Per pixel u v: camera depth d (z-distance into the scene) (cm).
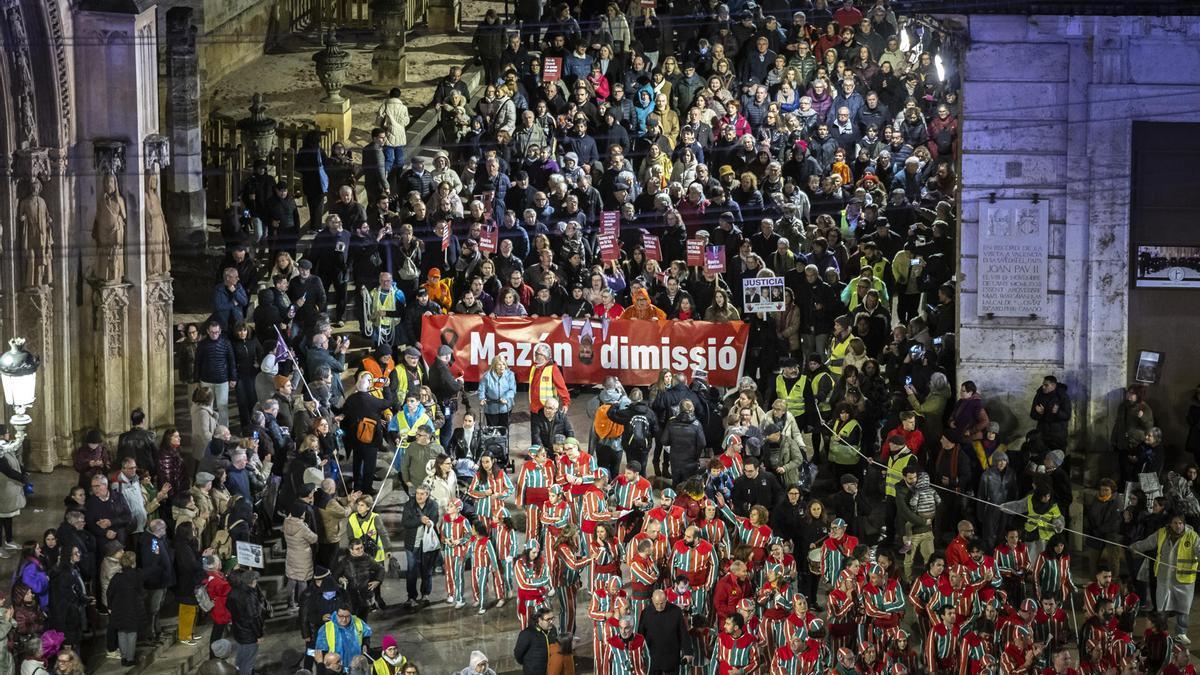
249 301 6356
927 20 7938
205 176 7150
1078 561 5581
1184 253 5822
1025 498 5388
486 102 7350
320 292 6097
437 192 6600
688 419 5612
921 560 5428
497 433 5822
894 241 6544
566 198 6631
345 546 5231
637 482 5362
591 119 7362
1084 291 5859
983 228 5878
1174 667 4809
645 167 7069
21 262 5556
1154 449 5431
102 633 5050
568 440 5366
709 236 6606
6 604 4750
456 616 5247
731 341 6153
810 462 5631
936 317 6097
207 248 6775
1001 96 5803
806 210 6825
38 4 5456
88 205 5697
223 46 8456
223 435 5278
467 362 6203
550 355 6116
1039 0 5722
